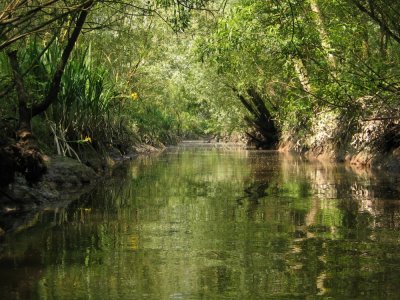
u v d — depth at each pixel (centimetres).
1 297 362
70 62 1304
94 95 1512
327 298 356
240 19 1298
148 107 3034
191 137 7700
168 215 700
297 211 719
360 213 694
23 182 827
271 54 1528
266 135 3325
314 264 443
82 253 488
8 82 988
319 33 1298
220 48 1411
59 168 1032
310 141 2297
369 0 1091
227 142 6022
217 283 391
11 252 493
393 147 1482
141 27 2194
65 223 648
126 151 2458
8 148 806
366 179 1157
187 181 1173
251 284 389
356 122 1728
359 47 1336
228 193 935
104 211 739
